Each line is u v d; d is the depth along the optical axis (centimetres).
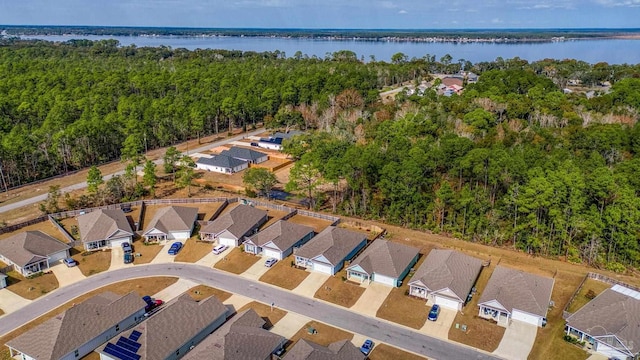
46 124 11488
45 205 8150
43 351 4341
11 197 8675
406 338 4850
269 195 8806
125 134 11456
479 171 7150
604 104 12000
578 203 6172
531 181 6425
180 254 6600
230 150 11000
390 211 7412
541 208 6525
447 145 7706
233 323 4712
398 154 7919
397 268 5841
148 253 6612
